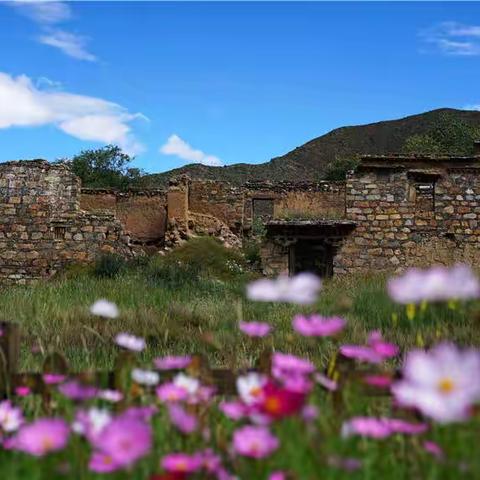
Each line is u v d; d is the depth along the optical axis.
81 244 26.58
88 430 2.89
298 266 28.31
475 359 2.33
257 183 36.03
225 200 35.69
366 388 4.14
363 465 2.96
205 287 19.88
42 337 10.01
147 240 35.56
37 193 26.86
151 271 22.31
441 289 2.68
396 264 25.67
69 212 27.08
